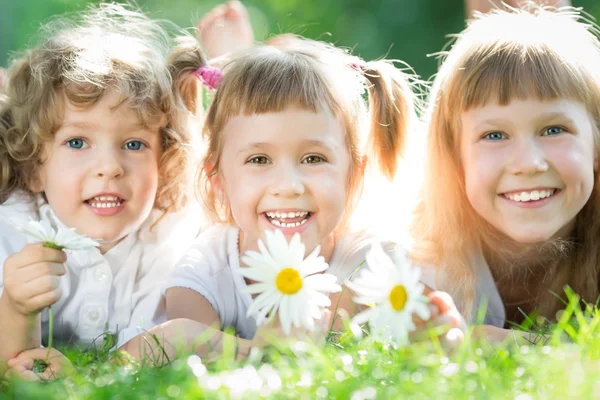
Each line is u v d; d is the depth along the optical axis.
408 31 17.33
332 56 4.52
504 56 4.32
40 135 4.30
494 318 4.64
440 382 2.90
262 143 4.08
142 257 4.60
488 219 4.38
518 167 4.20
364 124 4.52
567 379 2.87
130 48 4.56
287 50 4.44
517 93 4.23
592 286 4.63
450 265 4.50
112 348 4.32
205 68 4.68
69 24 4.96
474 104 4.33
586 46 4.50
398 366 3.17
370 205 4.66
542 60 4.29
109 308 4.54
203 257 4.50
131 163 4.34
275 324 3.87
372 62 4.73
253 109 4.12
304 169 4.10
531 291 4.73
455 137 4.48
